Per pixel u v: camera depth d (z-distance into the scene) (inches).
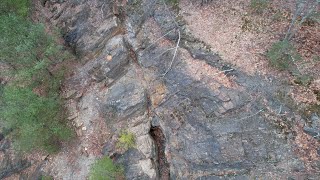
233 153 562.9
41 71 680.4
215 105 590.2
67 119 689.6
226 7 634.8
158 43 652.1
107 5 686.5
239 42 606.9
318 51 564.4
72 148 677.9
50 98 675.4
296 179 518.3
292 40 576.1
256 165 547.2
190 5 650.8
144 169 620.1
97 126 672.4
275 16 602.9
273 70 575.8
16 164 697.6
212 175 574.9
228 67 596.7
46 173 680.4
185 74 622.2
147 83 655.1
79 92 699.4
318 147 518.6
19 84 693.3
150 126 644.7
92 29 690.2
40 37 653.3
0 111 653.9
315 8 581.0
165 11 657.6
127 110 652.1
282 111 551.2
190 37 630.5
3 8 673.6
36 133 647.1
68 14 708.0
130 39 669.9
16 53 649.6
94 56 693.3
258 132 555.8
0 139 709.3
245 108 573.3
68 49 708.7
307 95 546.3
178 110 621.6
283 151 535.8
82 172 653.9
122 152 639.1
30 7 708.0
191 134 600.4
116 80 679.1
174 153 615.8
